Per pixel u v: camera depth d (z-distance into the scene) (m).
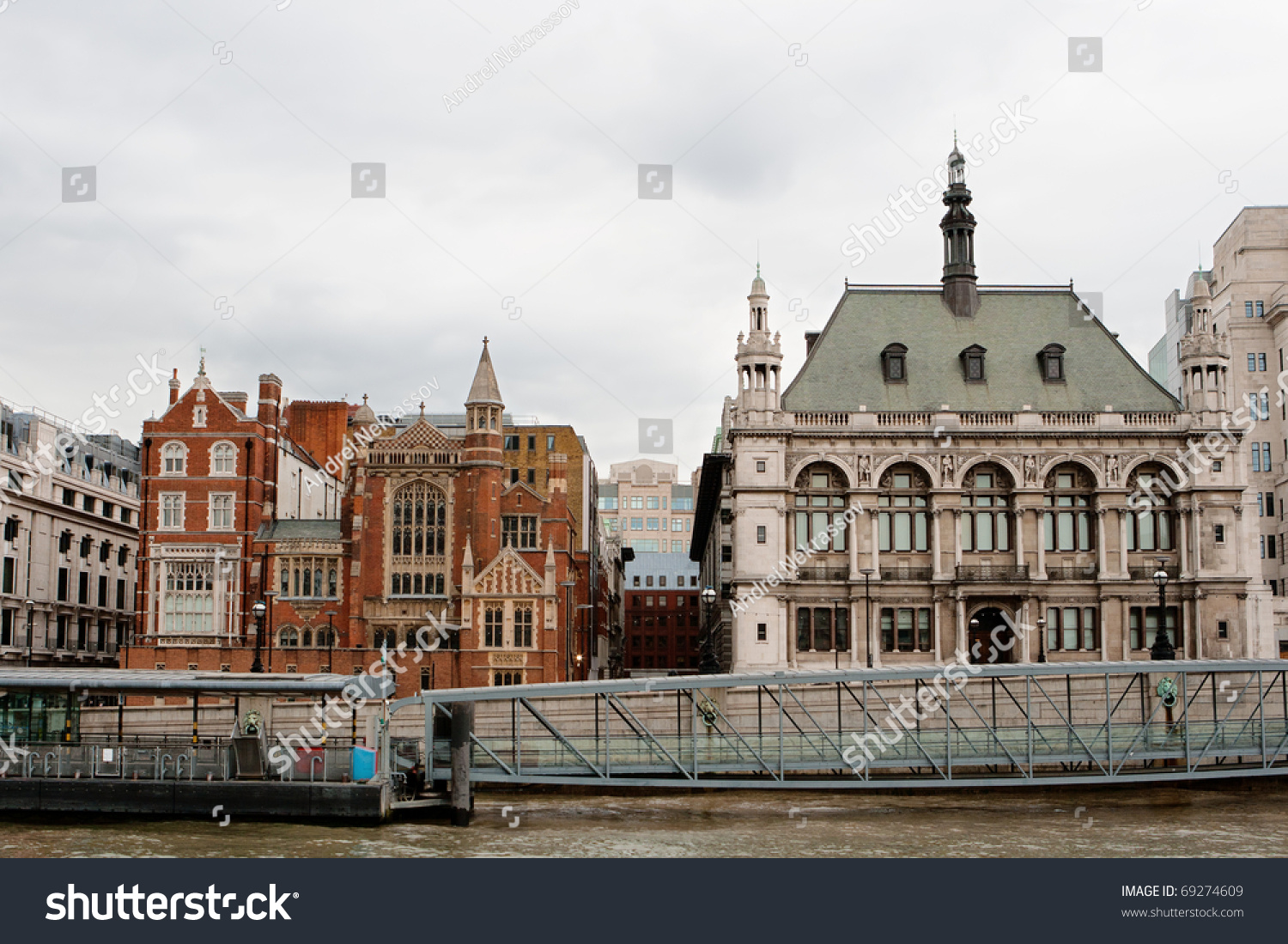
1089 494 91.44
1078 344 96.00
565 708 69.25
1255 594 90.56
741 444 90.25
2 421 102.06
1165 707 71.88
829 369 94.38
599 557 141.50
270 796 53.41
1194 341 91.69
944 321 97.19
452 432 133.75
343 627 93.44
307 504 111.62
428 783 59.38
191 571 95.06
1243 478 90.25
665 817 57.56
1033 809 60.47
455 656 91.12
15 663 100.44
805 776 66.69
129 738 60.34
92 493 116.75
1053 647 90.19
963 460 90.69
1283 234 121.44
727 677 58.38
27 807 54.25
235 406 110.75
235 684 54.44
